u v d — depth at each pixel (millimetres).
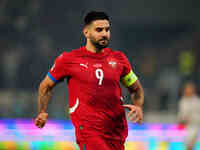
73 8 128500
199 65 129500
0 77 116188
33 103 90375
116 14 148625
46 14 125062
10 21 121812
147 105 109188
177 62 146375
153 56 152625
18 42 122000
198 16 152375
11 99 95250
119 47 150625
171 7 152625
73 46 125812
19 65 118125
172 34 158875
